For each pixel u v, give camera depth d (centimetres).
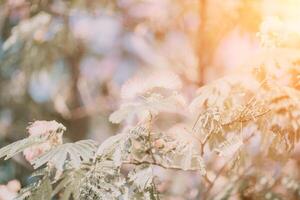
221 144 249
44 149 246
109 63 620
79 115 625
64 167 243
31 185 247
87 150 234
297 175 344
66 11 556
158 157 247
